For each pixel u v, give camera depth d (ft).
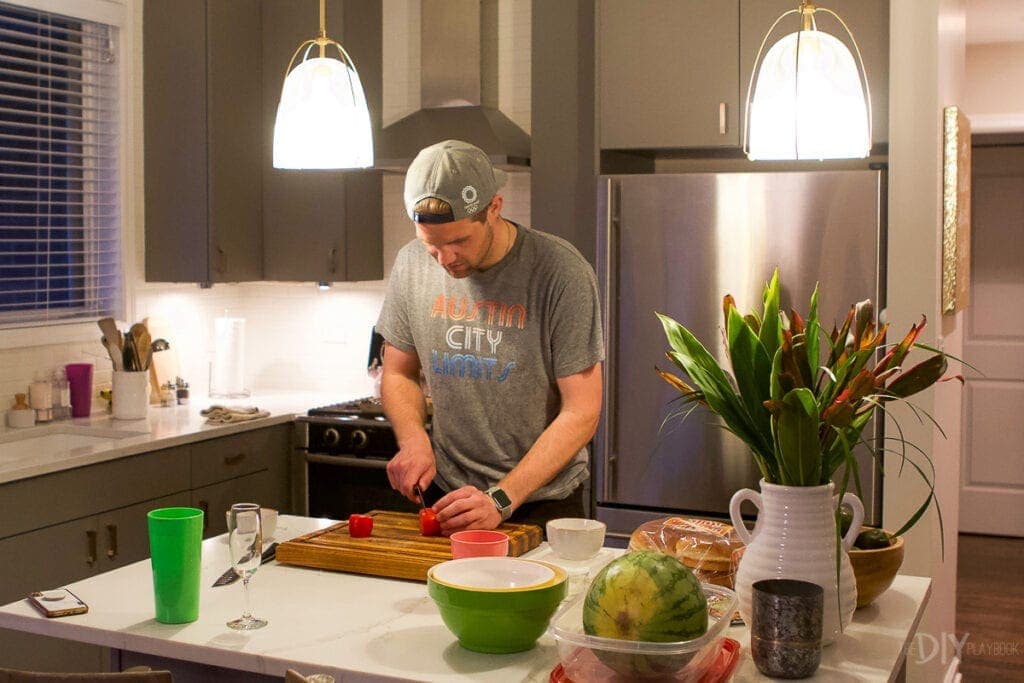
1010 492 19.81
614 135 13.04
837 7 12.06
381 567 6.63
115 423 13.17
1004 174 19.58
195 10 14.23
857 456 11.52
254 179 15.12
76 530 11.17
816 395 5.61
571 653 4.94
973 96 18.97
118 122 14.38
